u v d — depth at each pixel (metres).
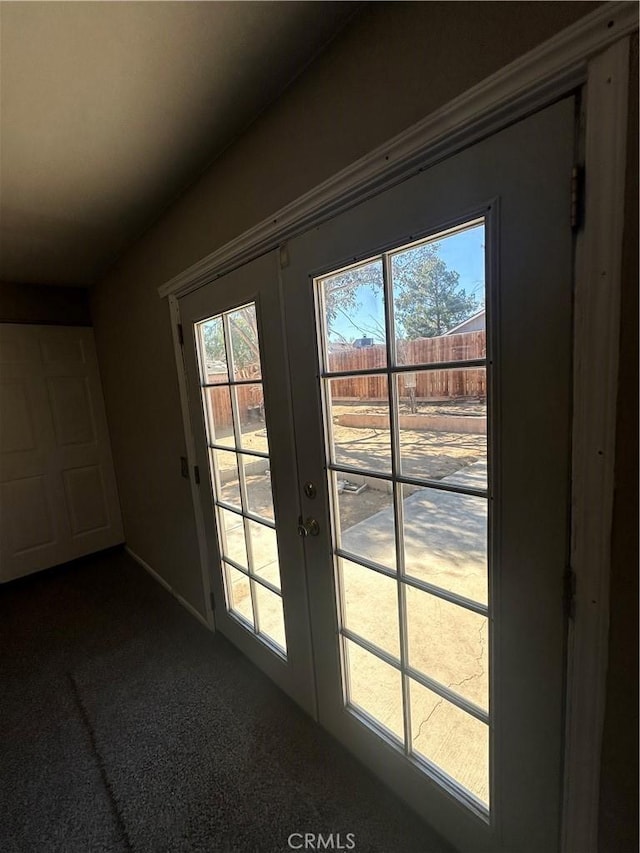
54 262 2.33
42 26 0.84
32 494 2.87
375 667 1.22
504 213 0.74
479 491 0.88
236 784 1.29
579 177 0.65
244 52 0.96
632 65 0.57
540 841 0.88
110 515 3.22
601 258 0.64
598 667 0.74
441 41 0.76
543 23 0.64
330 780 1.28
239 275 1.42
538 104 0.67
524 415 0.77
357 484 1.15
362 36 0.89
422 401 0.96
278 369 1.32
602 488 0.69
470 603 0.94
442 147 0.80
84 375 3.03
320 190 1.04
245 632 1.84
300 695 1.55
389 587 1.12
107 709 1.63
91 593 2.61
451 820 1.06
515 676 0.87
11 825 1.21
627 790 0.73
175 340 1.89
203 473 1.92
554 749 0.83
